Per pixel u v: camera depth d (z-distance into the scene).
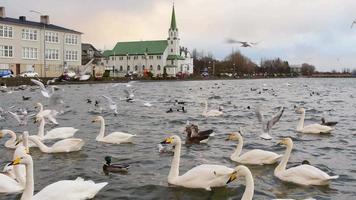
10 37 93.88
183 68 185.88
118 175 14.78
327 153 18.61
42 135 21.27
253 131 24.88
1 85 71.19
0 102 44.69
